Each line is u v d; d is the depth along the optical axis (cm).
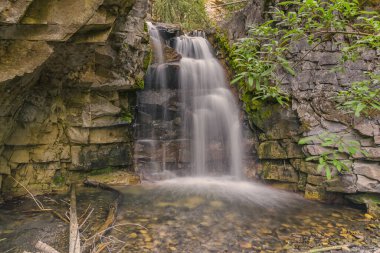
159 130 664
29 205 462
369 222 429
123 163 614
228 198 524
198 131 684
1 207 449
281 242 367
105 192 537
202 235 381
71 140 551
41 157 518
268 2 610
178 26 816
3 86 334
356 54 291
